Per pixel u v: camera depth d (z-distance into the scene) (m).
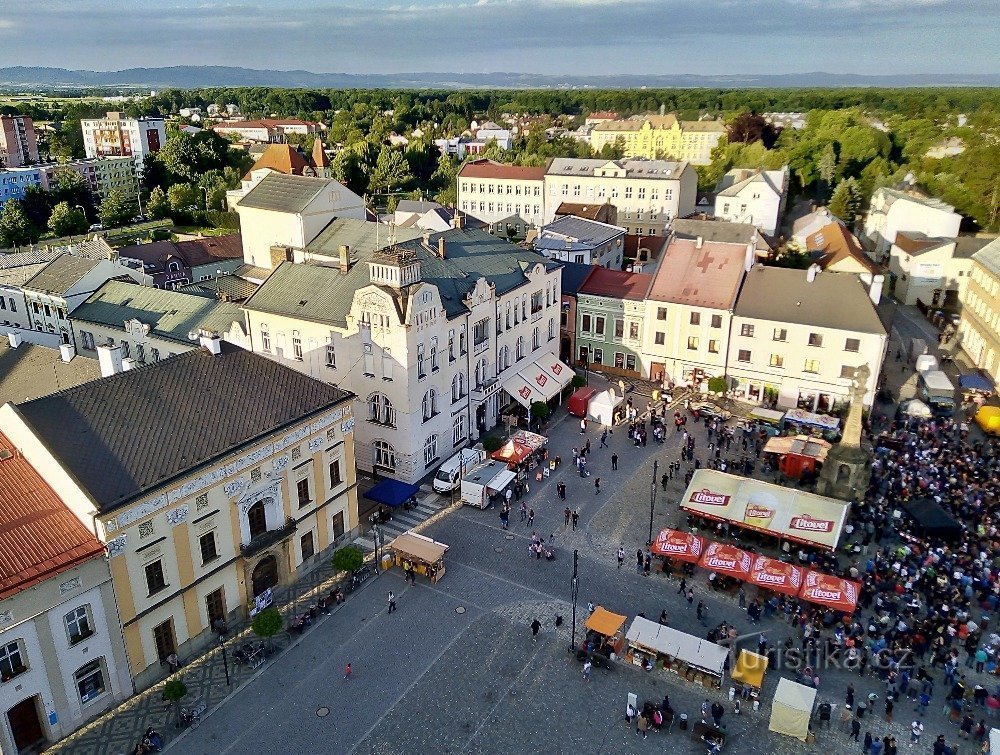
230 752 41.12
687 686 46.31
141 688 44.88
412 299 62.53
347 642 49.62
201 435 47.19
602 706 44.72
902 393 88.75
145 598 44.00
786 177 190.88
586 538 61.16
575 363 97.88
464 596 54.31
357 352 66.12
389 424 66.88
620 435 79.25
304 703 44.56
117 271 90.88
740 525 57.62
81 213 184.62
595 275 96.25
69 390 45.28
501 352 79.69
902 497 63.97
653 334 90.75
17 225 169.38
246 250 98.94
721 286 87.94
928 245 122.06
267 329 72.38
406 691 45.59
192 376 50.44
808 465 68.56
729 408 84.62
